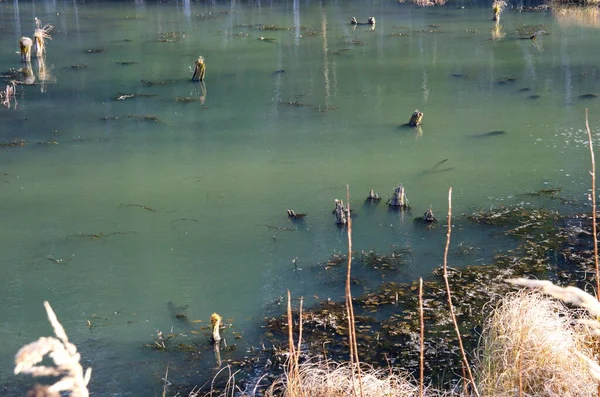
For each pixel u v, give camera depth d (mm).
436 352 7305
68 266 9773
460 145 14477
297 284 9070
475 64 21766
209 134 15664
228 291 8969
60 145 15078
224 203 11820
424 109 17203
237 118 16828
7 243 10492
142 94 19062
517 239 9984
